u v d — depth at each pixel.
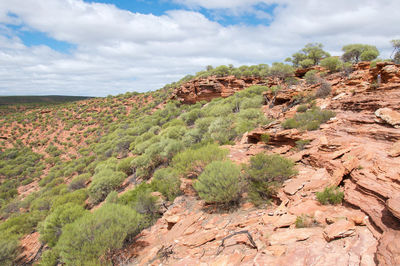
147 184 12.51
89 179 26.64
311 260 3.04
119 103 85.75
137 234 7.58
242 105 27.89
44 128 79.19
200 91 49.28
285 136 11.30
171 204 8.98
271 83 40.00
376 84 13.39
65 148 61.41
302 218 4.29
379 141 7.53
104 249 5.70
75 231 6.05
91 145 54.66
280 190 6.17
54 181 33.97
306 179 6.20
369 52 32.91
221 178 6.59
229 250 4.27
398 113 8.31
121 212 6.76
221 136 17.30
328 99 17.86
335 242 3.33
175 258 4.81
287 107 20.42
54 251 8.51
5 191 40.97
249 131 16.09
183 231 6.09
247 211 6.06
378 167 4.99
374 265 2.64
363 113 11.40
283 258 3.21
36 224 17.39
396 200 3.36
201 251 4.66
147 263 5.14
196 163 9.97
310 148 9.02
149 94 87.19
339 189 5.14
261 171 6.48
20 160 57.88
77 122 78.12
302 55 52.31
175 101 57.09
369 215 3.71
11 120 92.62
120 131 51.34
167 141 20.50
